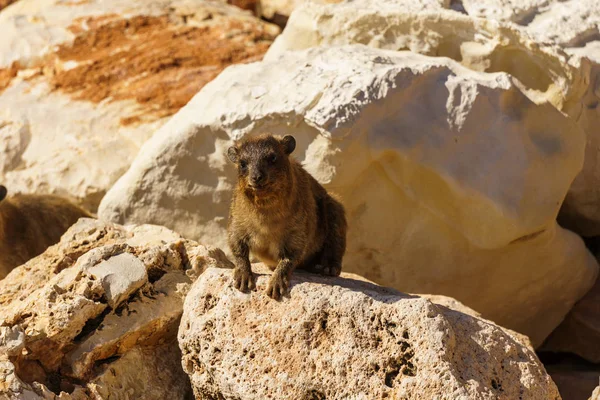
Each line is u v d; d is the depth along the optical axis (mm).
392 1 17891
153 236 13414
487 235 14820
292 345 10305
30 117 21359
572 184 17172
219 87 15766
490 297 16062
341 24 17547
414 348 9867
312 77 14938
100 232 13570
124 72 22672
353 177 14438
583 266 16359
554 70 16359
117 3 26438
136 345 11633
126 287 11578
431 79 14914
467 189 14453
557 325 16953
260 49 23297
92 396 10812
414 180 14688
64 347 11055
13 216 18344
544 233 15203
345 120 13992
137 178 15664
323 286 10758
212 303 11008
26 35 24859
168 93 21422
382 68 14719
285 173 11656
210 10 26078
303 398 10023
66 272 12070
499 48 16594
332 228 12969
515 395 9961
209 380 10773
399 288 15633
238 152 12008
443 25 16828
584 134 15781
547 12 18453
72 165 19875
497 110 14914
